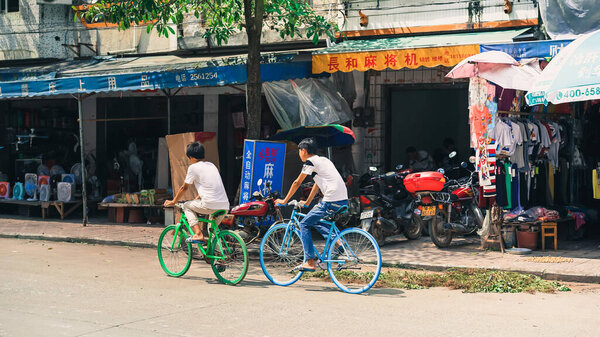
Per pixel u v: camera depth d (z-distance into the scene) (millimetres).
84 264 9789
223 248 8273
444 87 13766
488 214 10578
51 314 6414
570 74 8836
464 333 5816
